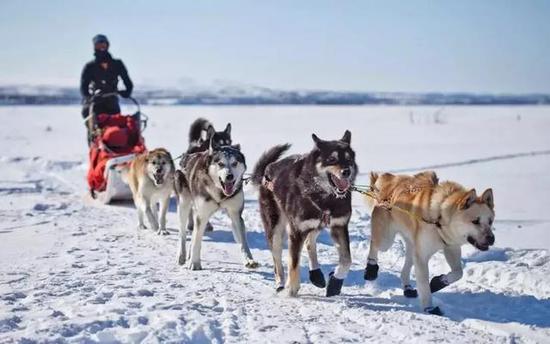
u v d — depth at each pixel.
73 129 30.86
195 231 6.27
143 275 5.88
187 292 5.27
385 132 26.78
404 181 5.26
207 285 5.54
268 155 5.78
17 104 73.69
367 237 7.59
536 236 7.69
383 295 5.33
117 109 11.11
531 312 4.68
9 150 20.00
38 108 58.25
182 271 6.14
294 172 5.14
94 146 10.58
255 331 4.24
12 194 11.23
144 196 8.20
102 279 5.64
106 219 9.01
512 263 6.14
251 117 38.56
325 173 4.88
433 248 4.82
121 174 9.50
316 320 4.54
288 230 5.23
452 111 50.25
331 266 6.33
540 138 23.20
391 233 5.32
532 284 5.40
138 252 6.99
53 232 7.98
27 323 4.18
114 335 3.93
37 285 5.34
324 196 4.93
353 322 4.52
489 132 26.66
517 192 11.20
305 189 4.99
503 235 7.79
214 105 67.12
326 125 31.12
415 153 18.00
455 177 13.02
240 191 6.36
